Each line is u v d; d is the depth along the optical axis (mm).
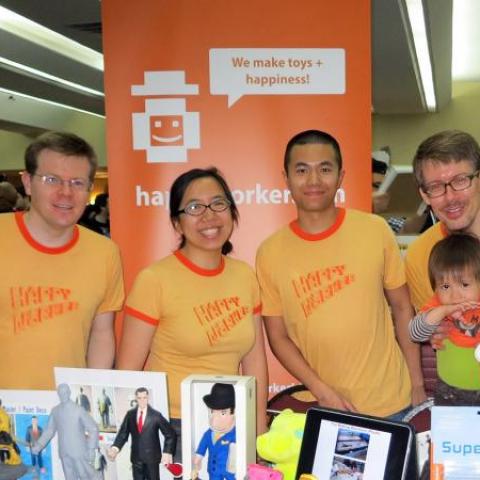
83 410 1114
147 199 2178
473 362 1393
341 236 1719
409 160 12086
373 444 1010
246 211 2182
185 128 2150
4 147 11695
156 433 1092
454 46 7703
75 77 7145
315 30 2115
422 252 1702
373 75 7215
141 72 2139
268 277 1781
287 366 1782
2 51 5555
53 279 1574
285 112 2145
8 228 1576
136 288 1583
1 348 1553
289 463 1100
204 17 2117
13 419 1143
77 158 1506
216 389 1059
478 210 1529
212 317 1562
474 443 979
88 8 4152
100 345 1732
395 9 4266
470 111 11781
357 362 1695
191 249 1589
